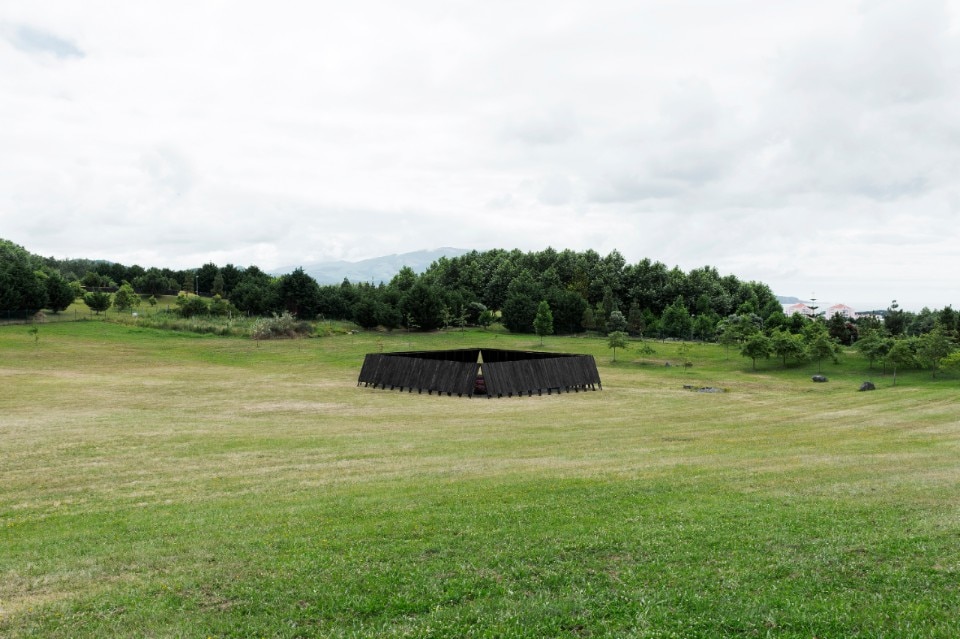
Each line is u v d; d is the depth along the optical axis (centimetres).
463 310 13475
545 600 1223
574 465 2647
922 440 3281
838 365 8456
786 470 2434
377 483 2358
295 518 1833
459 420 4344
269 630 1130
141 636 1110
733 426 4034
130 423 3962
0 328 9969
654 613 1155
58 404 4772
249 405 4988
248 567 1418
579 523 1694
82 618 1180
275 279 18600
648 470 2484
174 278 19550
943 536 1511
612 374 7912
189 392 5691
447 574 1356
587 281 15850
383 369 6297
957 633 1044
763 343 8531
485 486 2212
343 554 1493
